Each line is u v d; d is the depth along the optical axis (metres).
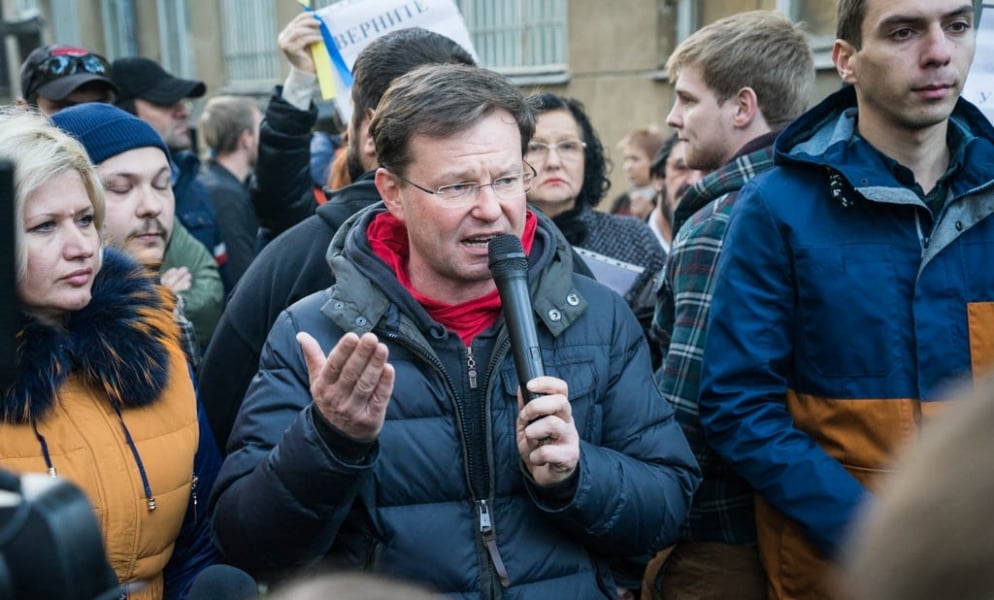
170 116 4.95
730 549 2.38
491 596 1.75
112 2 12.62
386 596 0.75
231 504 1.77
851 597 0.76
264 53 10.87
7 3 14.05
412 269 1.91
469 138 1.77
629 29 7.05
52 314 1.84
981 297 2.08
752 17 2.74
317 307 1.91
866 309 2.09
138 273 1.97
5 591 0.81
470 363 1.81
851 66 2.18
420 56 2.38
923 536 0.70
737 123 2.67
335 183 3.01
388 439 1.77
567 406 1.63
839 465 2.09
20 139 1.78
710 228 2.42
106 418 1.82
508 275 1.72
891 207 2.11
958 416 0.73
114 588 0.89
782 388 2.19
